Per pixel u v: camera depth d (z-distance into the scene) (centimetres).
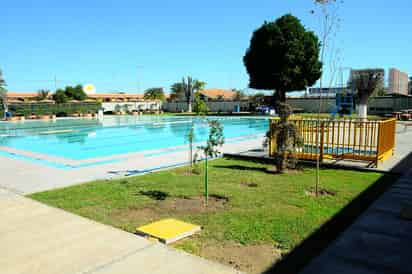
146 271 340
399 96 3666
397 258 369
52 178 804
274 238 433
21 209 550
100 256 375
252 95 5575
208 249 403
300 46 3528
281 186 710
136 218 516
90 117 4175
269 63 3644
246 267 358
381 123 901
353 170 884
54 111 4097
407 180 746
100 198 624
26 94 7800
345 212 535
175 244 418
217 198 622
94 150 1495
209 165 975
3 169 927
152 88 6831
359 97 2698
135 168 934
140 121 3409
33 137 2064
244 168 925
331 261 363
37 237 431
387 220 489
